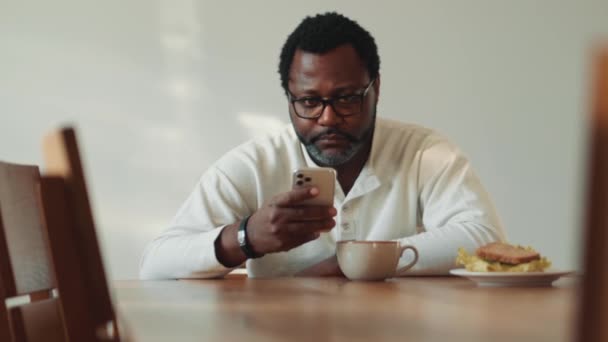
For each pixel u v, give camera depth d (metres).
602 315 0.28
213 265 1.66
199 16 3.49
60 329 0.99
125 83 3.47
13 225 0.90
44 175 0.61
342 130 1.83
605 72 0.28
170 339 0.64
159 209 3.44
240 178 1.99
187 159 3.46
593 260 0.29
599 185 0.28
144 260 1.83
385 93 3.53
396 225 1.94
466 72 3.53
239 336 0.64
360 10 3.53
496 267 1.30
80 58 3.46
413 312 0.84
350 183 1.97
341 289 1.25
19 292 0.90
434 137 2.02
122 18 3.47
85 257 0.62
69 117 3.45
